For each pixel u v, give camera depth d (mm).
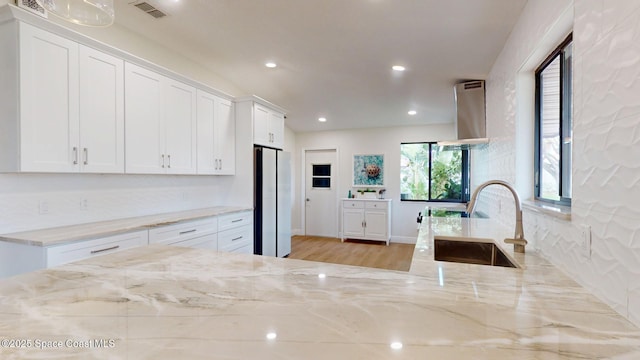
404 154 6133
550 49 1782
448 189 5828
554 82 1849
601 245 975
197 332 708
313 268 1222
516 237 1585
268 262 1309
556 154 1780
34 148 2006
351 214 6125
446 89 4027
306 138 6797
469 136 3586
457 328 727
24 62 1947
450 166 5816
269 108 4348
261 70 3711
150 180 3170
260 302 880
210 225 3252
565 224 1236
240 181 4004
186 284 1029
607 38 967
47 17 2193
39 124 2029
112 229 2303
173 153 3094
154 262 1298
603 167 980
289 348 641
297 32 2783
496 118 2902
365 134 6348
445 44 2797
